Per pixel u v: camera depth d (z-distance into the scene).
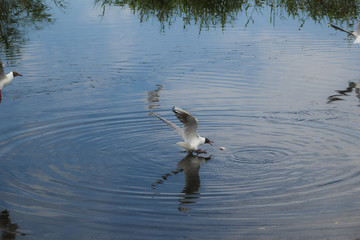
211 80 18.27
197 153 12.47
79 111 15.29
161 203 9.73
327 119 14.33
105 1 34.31
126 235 8.55
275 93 16.75
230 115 14.88
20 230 8.71
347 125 13.80
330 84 17.61
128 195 10.11
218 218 9.10
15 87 17.83
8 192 10.20
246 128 13.92
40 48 22.78
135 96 16.64
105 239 8.43
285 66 19.83
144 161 11.95
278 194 10.07
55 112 15.21
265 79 18.25
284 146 12.61
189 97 16.50
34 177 10.94
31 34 25.41
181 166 11.63
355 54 21.39
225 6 29.78
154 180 10.88
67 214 9.28
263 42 23.52
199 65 20.09
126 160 12.00
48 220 9.05
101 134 13.55
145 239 8.41
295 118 14.48
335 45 22.81
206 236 8.49
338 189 10.20
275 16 28.59
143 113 15.09
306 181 10.64
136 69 19.73
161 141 13.17
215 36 24.69
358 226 8.70
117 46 22.94
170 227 8.79
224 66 19.94
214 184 10.63
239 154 12.26
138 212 9.37
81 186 10.53
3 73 13.86
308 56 21.23
